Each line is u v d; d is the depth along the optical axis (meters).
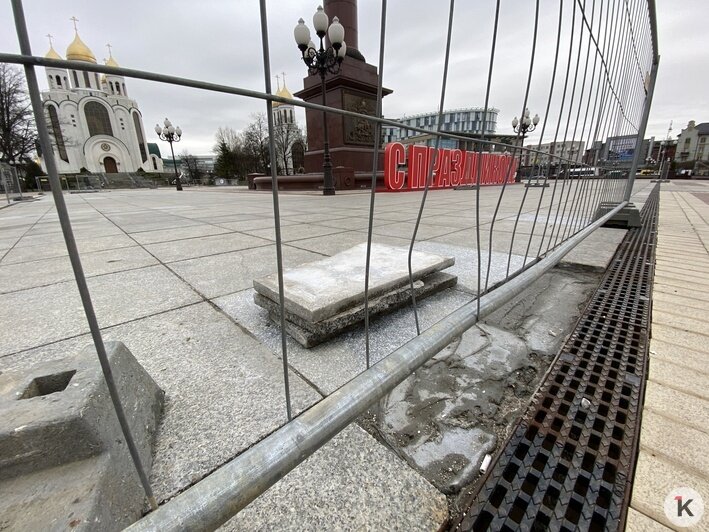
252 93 0.67
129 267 2.96
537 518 0.89
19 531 0.63
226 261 3.09
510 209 7.11
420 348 1.14
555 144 1.97
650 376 1.43
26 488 0.71
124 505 0.79
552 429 1.16
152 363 1.47
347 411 0.89
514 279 1.79
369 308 1.74
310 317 1.54
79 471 0.75
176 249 3.65
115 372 0.97
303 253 3.33
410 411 1.23
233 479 0.68
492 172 2.23
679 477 0.98
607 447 1.08
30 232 5.32
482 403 1.28
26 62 0.43
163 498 0.88
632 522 0.87
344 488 0.93
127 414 0.95
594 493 0.94
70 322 1.89
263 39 0.67
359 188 15.16
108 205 11.76
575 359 1.56
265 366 1.45
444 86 1.12
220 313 1.98
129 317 1.94
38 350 1.60
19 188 18.44
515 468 1.02
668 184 20.66
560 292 2.39
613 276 2.70
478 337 1.76
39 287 2.46
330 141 14.95
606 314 2.02
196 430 1.10
